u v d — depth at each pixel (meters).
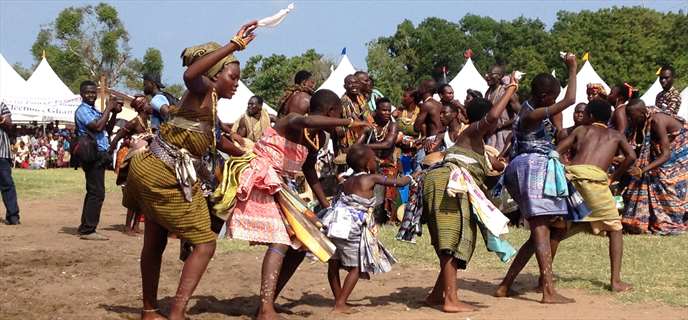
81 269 10.23
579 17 81.75
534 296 8.66
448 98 15.04
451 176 7.77
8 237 13.30
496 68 16.16
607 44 74.31
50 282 9.32
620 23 75.94
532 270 10.35
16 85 43.06
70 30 95.00
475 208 7.72
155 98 12.55
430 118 14.70
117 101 13.27
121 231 14.37
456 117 13.22
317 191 8.14
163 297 8.59
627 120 14.41
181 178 6.82
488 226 7.66
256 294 8.84
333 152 13.31
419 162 14.27
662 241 12.96
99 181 13.16
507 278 8.61
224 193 7.16
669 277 9.61
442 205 7.82
